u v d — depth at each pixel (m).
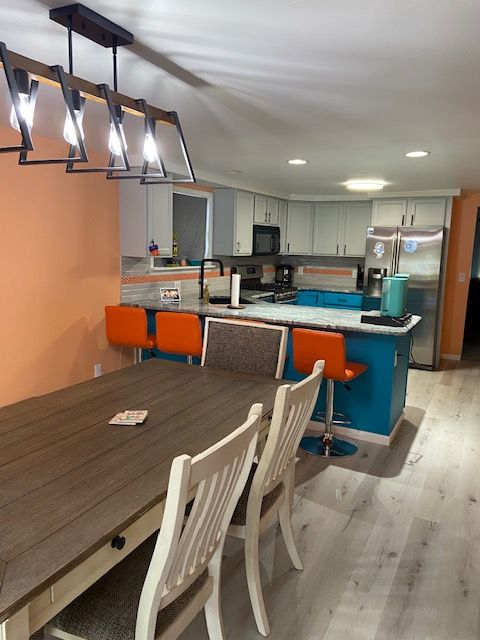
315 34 1.67
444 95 2.28
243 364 2.75
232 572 2.17
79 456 1.59
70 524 1.21
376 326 3.43
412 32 1.63
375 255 6.01
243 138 3.27
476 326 8.51
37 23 1.63
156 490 1.38
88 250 3.97
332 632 1.84
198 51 1.84
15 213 3.31
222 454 1.26
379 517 2.62
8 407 2.06
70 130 1.71
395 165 4.15
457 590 2.08
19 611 0.98
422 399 4.70
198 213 5.67
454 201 6.13
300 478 3.05
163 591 1.28
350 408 3.69
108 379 2.51
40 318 3.60
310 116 2.70
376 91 2.25
